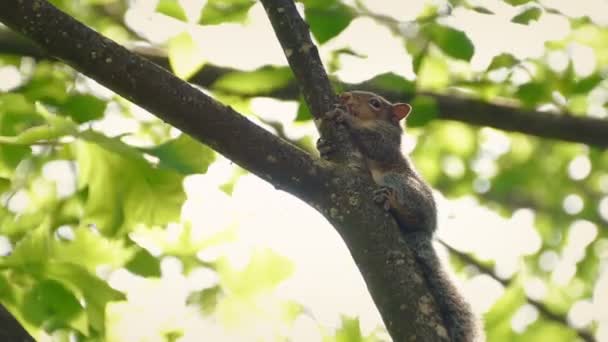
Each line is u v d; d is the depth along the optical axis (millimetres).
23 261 8203
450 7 11539
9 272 8203
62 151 8430
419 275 6672
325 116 7898
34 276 8203
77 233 8852
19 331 5934
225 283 11602
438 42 11039
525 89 12047
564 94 12570
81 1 12773
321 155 7840
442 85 12156
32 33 6781
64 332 9008
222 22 10625
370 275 6691
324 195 6934
